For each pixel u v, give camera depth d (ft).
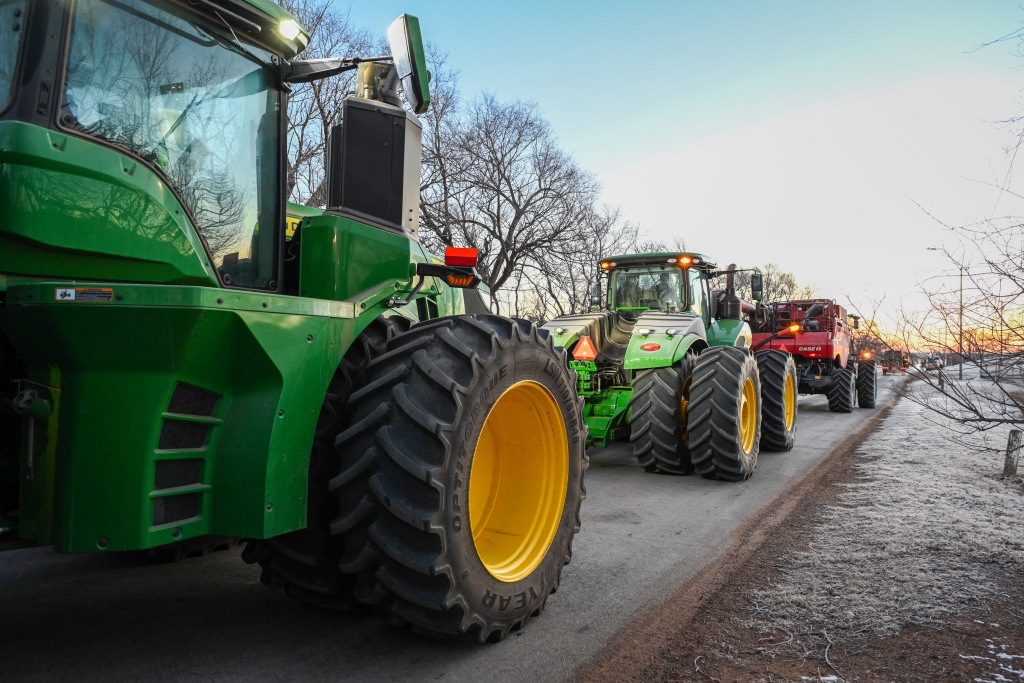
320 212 11.23
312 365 7.15
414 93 8.03
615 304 24.97
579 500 9.96
